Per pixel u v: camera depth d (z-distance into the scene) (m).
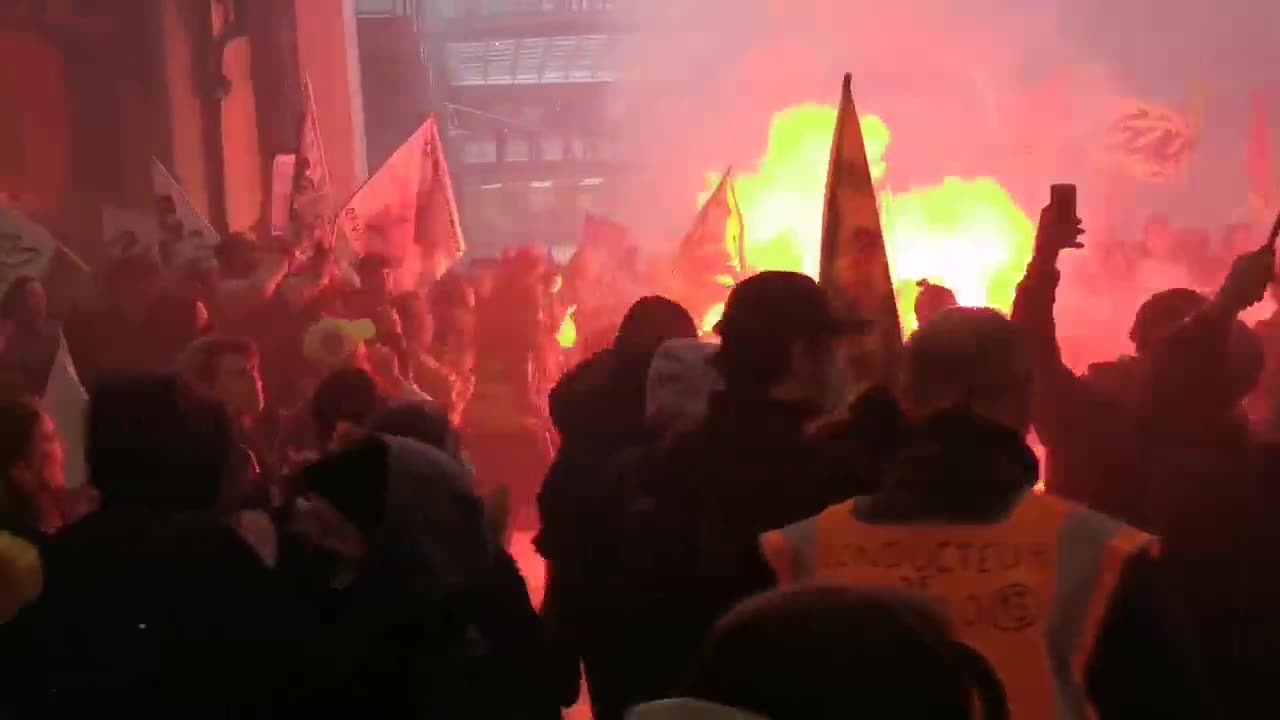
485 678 3.41
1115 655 2.59
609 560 4.08
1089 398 3.83
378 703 3.01
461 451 4.29
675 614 3.41
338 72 21.89
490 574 3.62
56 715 2.94
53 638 2.97
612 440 4.59
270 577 3.08
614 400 4.67
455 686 3.24
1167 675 2.59
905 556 2.70
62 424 5.95
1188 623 2.95
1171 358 3.78
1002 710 1.75
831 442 3.44
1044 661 2.58
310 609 3.03
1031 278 3.89
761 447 3.38
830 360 3.45
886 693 1.61
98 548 3.06
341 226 12.59
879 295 4.40
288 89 20.73
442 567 3.11
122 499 3.15
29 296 8.40
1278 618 3.62
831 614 1.67
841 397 3.83
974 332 2.79
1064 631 2.60
